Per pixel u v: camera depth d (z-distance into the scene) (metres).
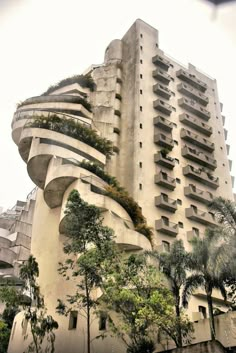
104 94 45.00
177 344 18.83
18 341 32.25
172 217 36.69
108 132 41.38
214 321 20.20
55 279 31.00
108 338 23.91
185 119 44.62
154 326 21.11
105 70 47.34
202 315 27.09
